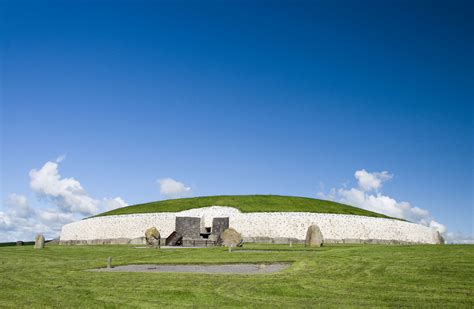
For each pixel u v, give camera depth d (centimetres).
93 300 1795
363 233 6419
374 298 1742
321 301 1714
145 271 2611
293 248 4219
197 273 2442
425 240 6931
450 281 1988
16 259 3578
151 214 6775
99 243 6888
